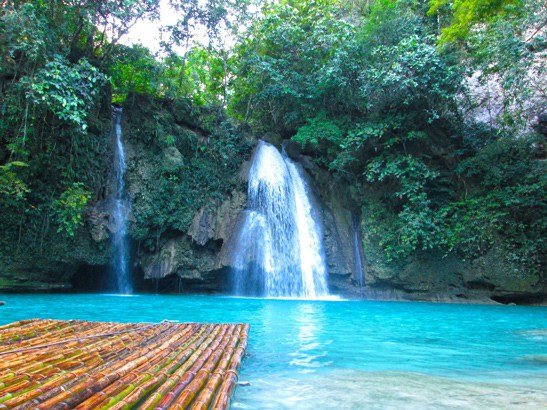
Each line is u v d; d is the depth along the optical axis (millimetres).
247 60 18609
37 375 3195
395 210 15836
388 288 15500
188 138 16547
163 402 2732
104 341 4887
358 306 11945
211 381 3336
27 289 12977
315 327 7535
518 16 14898
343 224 16922
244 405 3137
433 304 13289
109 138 14711
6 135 12031
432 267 14820
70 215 12594
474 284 14414
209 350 4574
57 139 13148
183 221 15438
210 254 15805
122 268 14664
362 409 3049
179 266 15023
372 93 15625
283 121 19344
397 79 14594
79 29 13859
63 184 13188
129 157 15156
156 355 4211
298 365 4551
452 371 4320
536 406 3084
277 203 16906
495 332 7215
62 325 6113
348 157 15773
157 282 15203
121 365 3664
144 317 8398
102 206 14070
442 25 19297
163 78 16844
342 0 21438
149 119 15898
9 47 11273
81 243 13523
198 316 8820
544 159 15531
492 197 14688
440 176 15781
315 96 17734
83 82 12531
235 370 3725
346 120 17422
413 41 15523
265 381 3852
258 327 7414
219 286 15867
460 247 14477
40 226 12766
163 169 15469
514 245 14047
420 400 3250
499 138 16172
